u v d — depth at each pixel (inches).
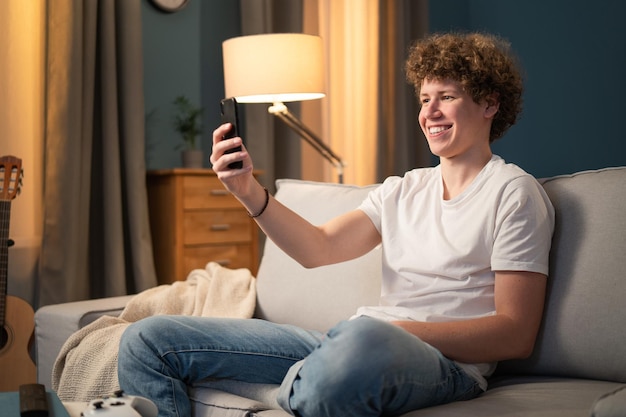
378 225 68.6
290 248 65.1
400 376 47.9
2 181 111.0
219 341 60.4
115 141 129.0
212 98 156.5
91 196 130.4
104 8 128.3
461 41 63.1
